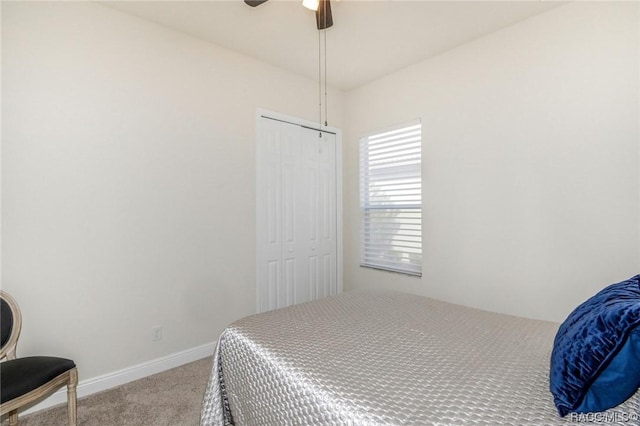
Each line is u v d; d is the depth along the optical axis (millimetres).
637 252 2045
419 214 3271
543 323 1694
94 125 2271
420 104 3207
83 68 2232
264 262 3223
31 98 2047
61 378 1688
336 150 3912
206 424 1508
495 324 1676
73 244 2191
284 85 3385
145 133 2494
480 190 2775
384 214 3613
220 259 2908
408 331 1578
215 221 2877
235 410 1469
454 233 2951
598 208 2186
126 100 2408
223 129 2932
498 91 2654
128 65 2420
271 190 3287
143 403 2104
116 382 2336
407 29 2621
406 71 3334
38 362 1681
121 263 2385
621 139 2098
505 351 1342
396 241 3488
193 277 2742
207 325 2820
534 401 970
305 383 1142
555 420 880
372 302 2082
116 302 2359
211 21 2521
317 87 3697
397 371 1180
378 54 3043
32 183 2049
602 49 2160
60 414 1991
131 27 2436
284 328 1619
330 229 3844
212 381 1581
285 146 3406
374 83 3654
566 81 2312
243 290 3062
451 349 1368
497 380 1098
